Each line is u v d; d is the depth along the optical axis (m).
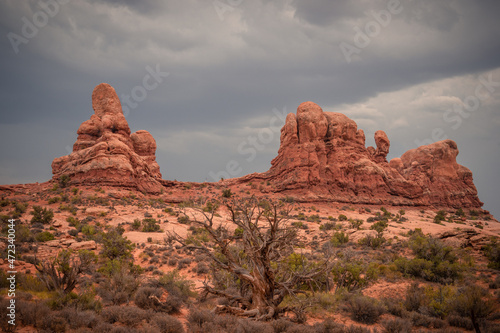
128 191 77.06
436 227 55.66
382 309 16.98
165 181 98.25
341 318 16.31
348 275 23.28
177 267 29.56
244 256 17.30
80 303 12.02
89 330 9.12
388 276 26.02
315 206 86.25
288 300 17.86
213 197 89.12
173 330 10.27
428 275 25.70
